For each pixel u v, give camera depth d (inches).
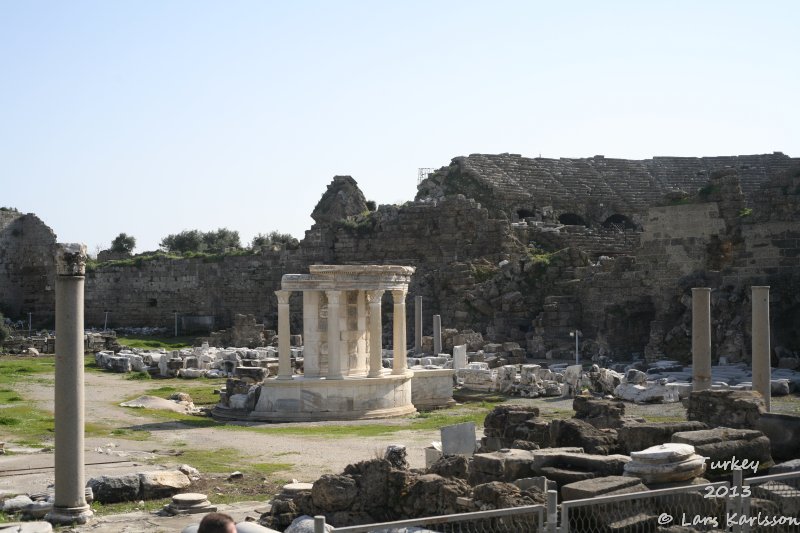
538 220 3385.8
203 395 1829.5
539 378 1803.6
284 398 1464.1
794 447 781.9
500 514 494.0
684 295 2206.0
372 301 1520.7
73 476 749.3
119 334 3248.0
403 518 657.0
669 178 3673.7
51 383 1961.1
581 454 701.9
